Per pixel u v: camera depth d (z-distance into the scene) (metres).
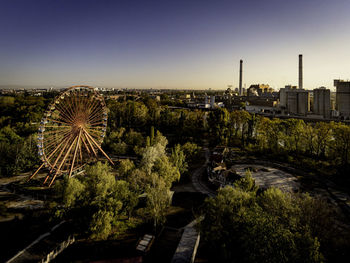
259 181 70.31
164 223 48.12
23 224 44.94
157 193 47.31
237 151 105.25
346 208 53.47
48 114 66.06
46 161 66.62
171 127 135.38
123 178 63.66
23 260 36.09
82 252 39.19
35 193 60.56
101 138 84.88
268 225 32.03
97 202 45.38
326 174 75.06
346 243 37.59
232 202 39.03
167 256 37.81
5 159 77.38
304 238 30.64
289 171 79.75
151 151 69.75
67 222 46.41
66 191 45.38
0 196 58.81
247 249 30.84
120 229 44.66
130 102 174.12
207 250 39.47
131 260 35.81
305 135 95.62
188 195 62.28
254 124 114.56
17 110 149.50
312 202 40.56
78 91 73.44
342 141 82.31
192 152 90.06
